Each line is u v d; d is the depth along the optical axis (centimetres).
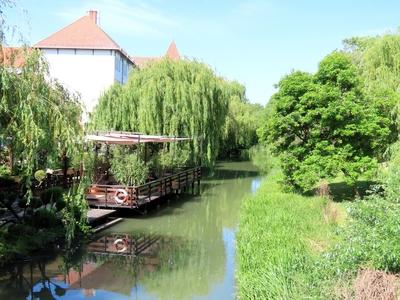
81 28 4016
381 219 797
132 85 2666
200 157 2744
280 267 872
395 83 1841
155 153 2448
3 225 1276
